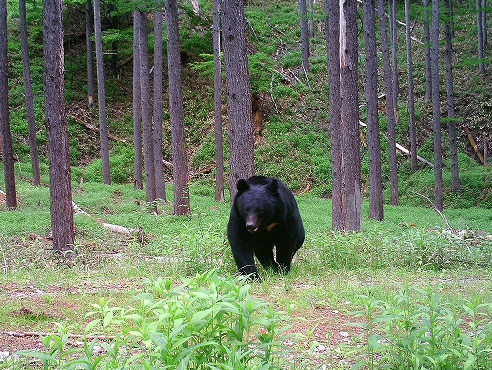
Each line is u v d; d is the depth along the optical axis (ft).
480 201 80.23
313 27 124.47
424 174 88.38
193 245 28.45
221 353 9.61
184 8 83.30
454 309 15.96
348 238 33.01
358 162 42.73
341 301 19.70
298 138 99.25
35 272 27.96
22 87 102.37
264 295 20.77
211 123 104.68
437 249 31.71
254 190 23.15
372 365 11.48
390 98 77.56
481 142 93.91
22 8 69.00
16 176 80.43
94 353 13.57
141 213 59.41
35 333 15.49
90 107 103.24
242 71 34.40
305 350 13.92
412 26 123.95
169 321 9.23
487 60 74.43
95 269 30.27
